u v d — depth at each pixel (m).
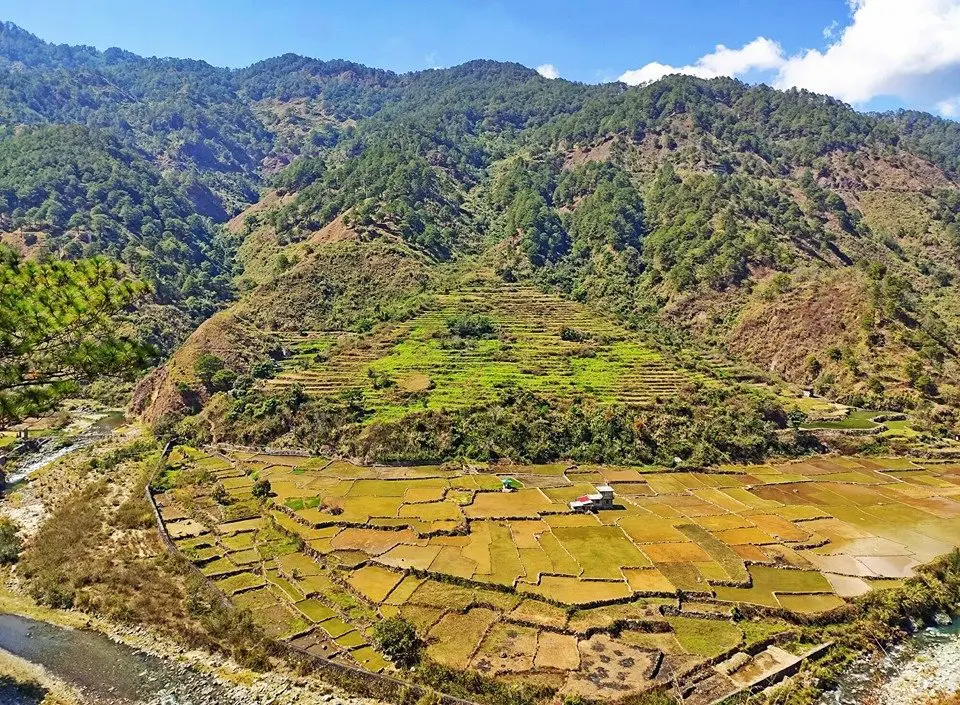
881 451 95.62
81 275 41.41
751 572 59.19
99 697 42.75
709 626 51.22
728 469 88.62
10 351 38.41
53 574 57.53
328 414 97.31
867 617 52.91
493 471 85.88
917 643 51.59
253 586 56.34
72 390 42.16
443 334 127.75
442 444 90.56
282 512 72.12
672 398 103.62
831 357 124.00
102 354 41.47
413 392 102.81
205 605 53.06
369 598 53.97
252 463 88.81
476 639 48.56
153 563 60.34
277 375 115.62
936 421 102.94
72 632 49.94
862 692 45.50
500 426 93.81
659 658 46.94
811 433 98.06
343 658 46.44
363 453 89.94
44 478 84.38
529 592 54.66
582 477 84.38
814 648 49.16
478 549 62.66
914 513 73.75
